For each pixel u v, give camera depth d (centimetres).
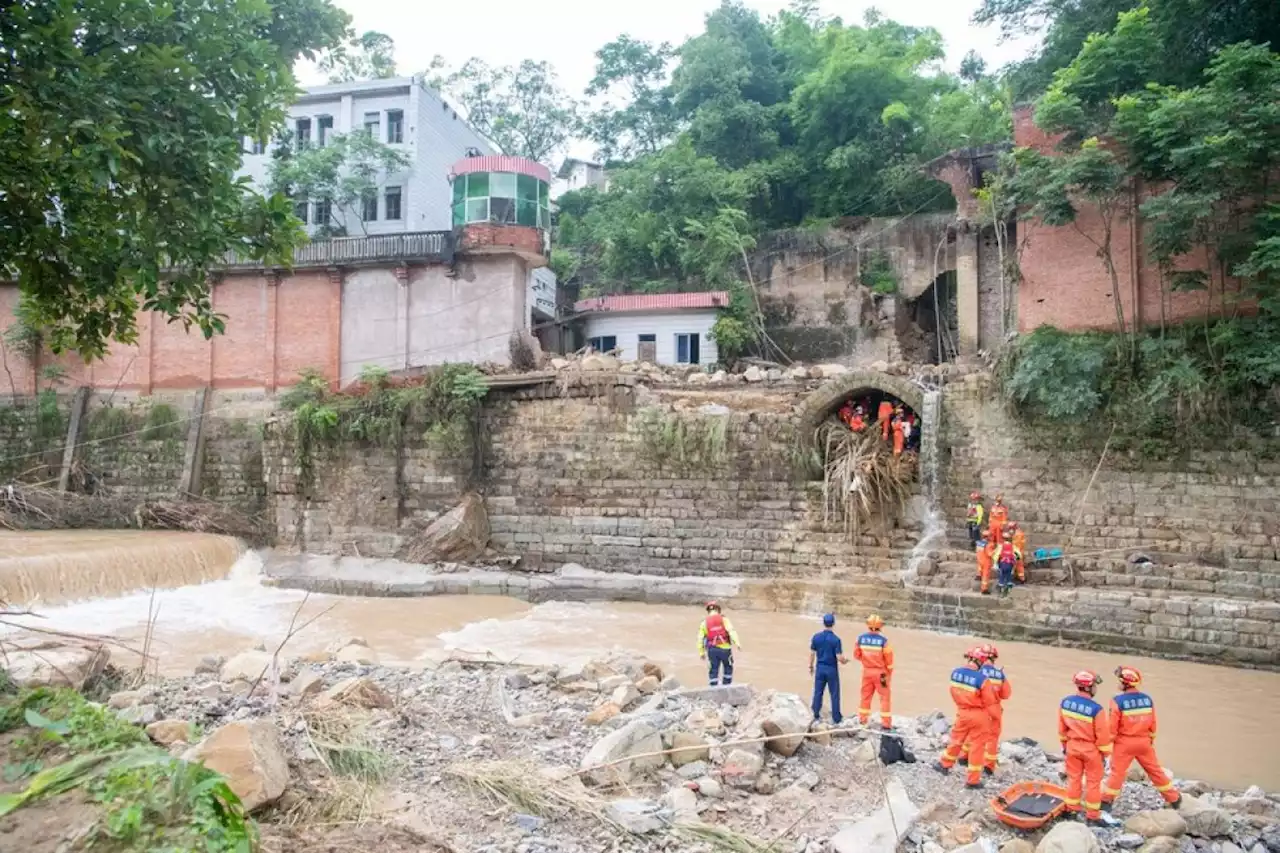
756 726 889
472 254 2892
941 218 3170
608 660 1285
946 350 3191
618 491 2422
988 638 1825
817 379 2419
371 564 2420
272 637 1727
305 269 3000
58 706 634
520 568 2434
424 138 3772
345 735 814
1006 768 905
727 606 2130
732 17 4150
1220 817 753
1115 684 1484
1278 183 1778
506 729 909
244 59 828
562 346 3531
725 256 3331
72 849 432
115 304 905
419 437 2516
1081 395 1886
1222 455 1805
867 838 678
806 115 3747
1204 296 1892
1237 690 1462
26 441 3119
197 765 486
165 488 3017
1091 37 1952
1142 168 1855
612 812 688
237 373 3070
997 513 1895
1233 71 1709
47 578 1842
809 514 2255
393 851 570
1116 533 1898
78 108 693
